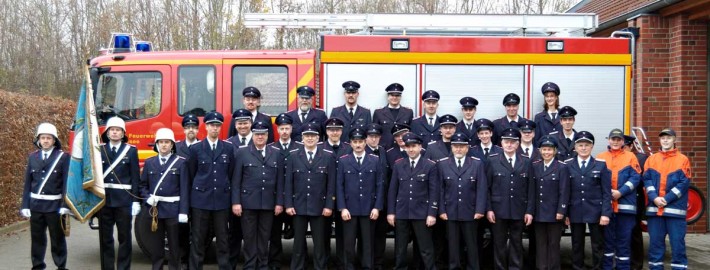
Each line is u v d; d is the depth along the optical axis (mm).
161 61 7852
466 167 6836
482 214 6762
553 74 7840
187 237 7191
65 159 6879
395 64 7785
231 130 7555
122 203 6715
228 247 6930
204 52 7906
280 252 7238
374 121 7578
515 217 6832
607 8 11828
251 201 6781
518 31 8383
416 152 6805
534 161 6949
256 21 8289
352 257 6902
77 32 24172
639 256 7586
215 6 20016
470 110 7492
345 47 7766
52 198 6816
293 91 7820
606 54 7859
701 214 8414
